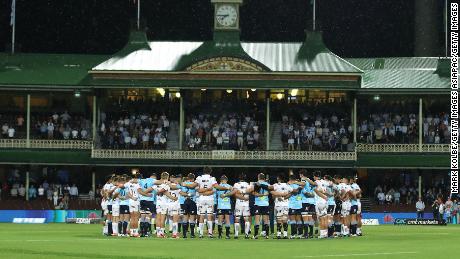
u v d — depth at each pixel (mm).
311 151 90938
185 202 49562
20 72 94750
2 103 97812
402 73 95188
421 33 114500
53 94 98000
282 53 96875
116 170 95000
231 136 93250
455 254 35750
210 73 90875
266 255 34312
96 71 91062
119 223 50562
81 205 90562
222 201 49125
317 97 96812
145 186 49750
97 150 91188
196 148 92562
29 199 90812
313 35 97812
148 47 96875
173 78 91188
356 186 53000
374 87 92125
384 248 39406
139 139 93562
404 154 91625
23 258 31766
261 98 96625
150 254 34344
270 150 90875
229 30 96000
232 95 96875
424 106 97375
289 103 96688
